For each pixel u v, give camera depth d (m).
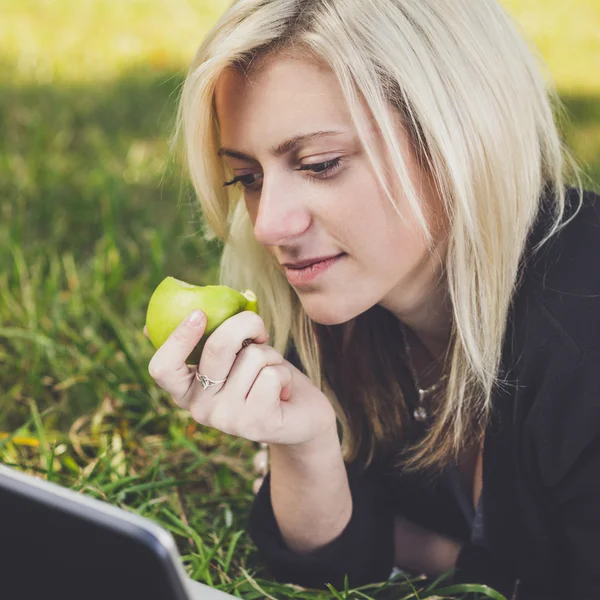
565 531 2.15
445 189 1.96
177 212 4.53
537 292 2.04
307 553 2.39
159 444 3.19
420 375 2.45
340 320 2.04
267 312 2.48
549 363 2.00
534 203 2.07
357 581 2.42
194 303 1.91
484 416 2.23
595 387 1.96
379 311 2.38
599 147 5.50
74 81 7.43
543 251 2.07
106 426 3.25
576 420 1.98
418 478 2.52
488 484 2.24
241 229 2.35
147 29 9.52
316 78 1.86
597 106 6.61
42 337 3.55
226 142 1.98
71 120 6.31
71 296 3.93
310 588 2.44
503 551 2.35
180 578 1.25
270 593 2.48
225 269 2.53
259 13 1.88
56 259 4.21
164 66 8.16
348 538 2.38
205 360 1.92
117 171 5.41
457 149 1.91
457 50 1.93
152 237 4.24
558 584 2.31
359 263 1.97
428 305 2.22
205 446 3.25
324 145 1.89
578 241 2.06
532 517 2.20
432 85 1.89
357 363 2.44
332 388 2.50
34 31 9.23
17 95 6.88
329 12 1.87
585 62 8.03
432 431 2.37
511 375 2.10
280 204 1.92
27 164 5.43
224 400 1.97
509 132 1.99
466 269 2.02
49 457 2.89
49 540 1.31
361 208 1.92
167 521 2.85
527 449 2.09
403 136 1.92
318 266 1.98
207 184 2.17
